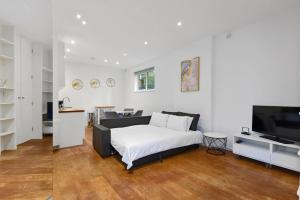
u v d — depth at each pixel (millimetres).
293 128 2443
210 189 2051
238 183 2191
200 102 3967
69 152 3338
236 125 3354
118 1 2346
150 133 3283
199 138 3627
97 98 6934
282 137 2576
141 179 2283
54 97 3393
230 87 3447
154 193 1955
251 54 3113
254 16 2826
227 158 3102
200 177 2354
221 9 2582
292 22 2607
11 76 3100
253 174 2443
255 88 3062
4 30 3043
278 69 2771
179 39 3885
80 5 2434
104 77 7090
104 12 2639
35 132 3854
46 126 3908
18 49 3482
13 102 3096
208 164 2818
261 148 2777
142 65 6355
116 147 2846
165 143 2969
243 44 3227
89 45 4285
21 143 3586
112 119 4020
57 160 2900
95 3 2383
